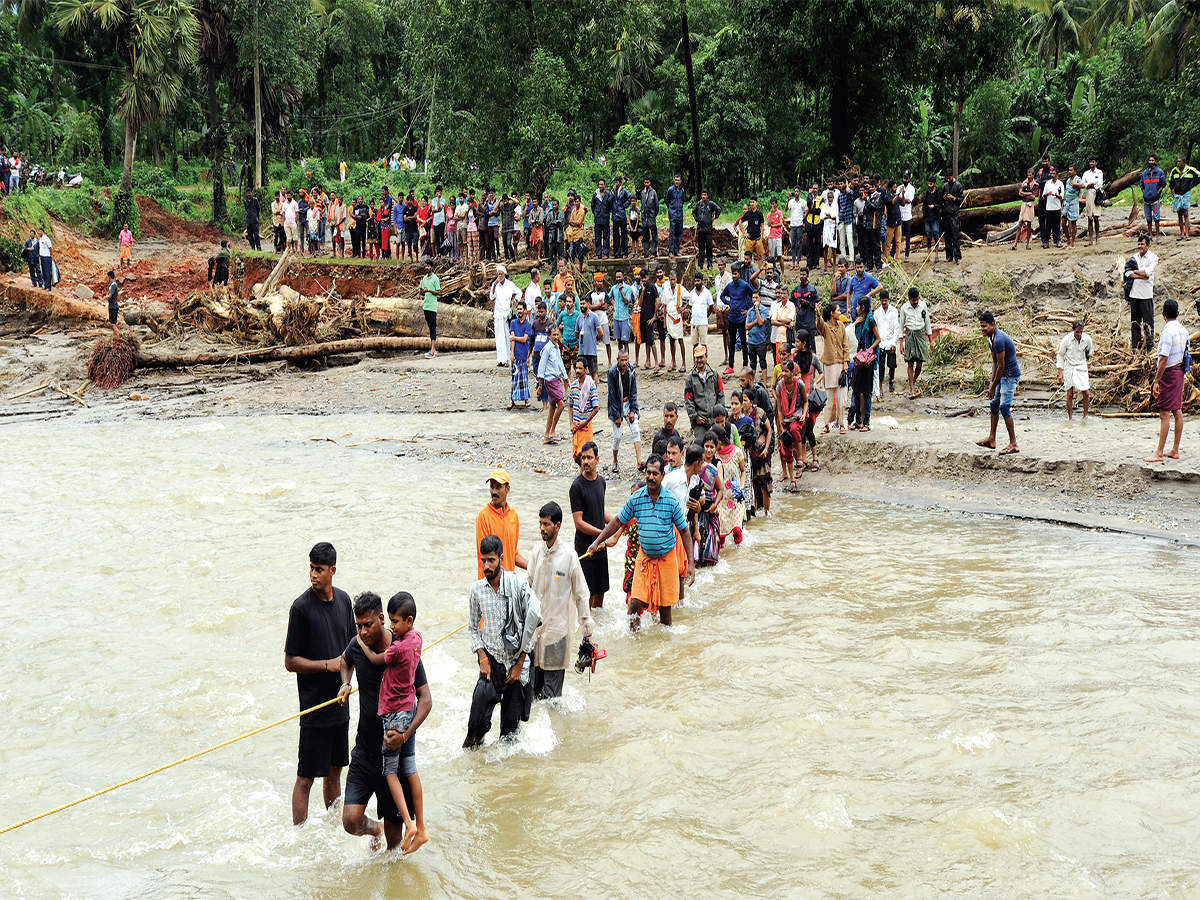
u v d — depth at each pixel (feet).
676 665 28.43
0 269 126.41
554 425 57.67
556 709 26.08
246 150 170.19
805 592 33.68
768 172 166.81
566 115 114.93
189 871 19.24
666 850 19.34
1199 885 17.52
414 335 93.45
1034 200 83.35
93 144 182.39
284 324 90.48
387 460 55.47
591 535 32.58
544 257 101.71
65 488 50.42
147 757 23.95
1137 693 24.86
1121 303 68.08
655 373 70.18
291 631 20.29
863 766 22.21
